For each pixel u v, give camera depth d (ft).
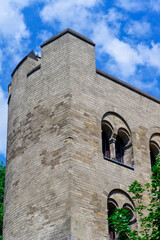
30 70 144.25
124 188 128.77
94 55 138.10
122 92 140.46
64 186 118.32
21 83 144.77
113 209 125.90
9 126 146.41
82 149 123.65
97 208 120.26
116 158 135.44
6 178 140.56
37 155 128.26
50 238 115.96
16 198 130.31
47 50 138.41
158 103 149.48
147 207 132.05
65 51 133.59
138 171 134.62
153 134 144.56
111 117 135.33
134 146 137.18
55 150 124.06
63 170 120.16
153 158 144.56
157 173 122.01
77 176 119.85
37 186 124.57
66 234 113.19
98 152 126.62
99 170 124.88
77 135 124.26
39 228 119.55
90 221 117.50
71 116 125.18
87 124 127.65
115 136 134.41
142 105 144.46
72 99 127.34
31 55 146.72
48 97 132.16
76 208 116.26
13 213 129.80
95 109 131.34
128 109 140.05
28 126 135.03
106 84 137.18
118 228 114.01
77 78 131.03
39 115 132.67
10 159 139.64
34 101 136.15
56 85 131.54
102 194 122.93
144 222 119.96
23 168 131.44
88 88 132.26
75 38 136.05
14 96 147.54
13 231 127.54
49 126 128.36
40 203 121.90
